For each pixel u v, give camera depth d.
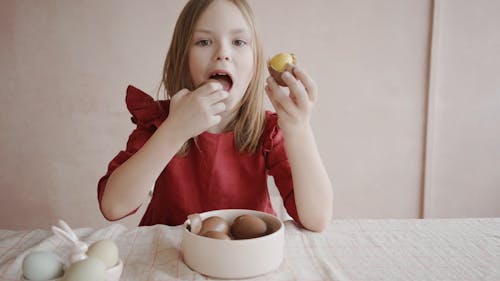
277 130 1.03
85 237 0.78
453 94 2.00
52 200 2.08
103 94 1.99
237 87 0.86
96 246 0.59
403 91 2.01
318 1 1.94
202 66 0.84
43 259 0.56
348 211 2.11
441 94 2.00
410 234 0.80
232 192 1.01
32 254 0.56
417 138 2.05
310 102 0.80
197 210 1.01
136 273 0.64
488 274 0.64
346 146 2.05
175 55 0.97
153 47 1.95
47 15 1.92
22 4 1.91
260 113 1.01
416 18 1.95
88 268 0.53
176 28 0.97
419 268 0.66
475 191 2.08
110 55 1.96
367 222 0.87
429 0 1.94
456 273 0.65
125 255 0.70
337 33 1.96
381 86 2.00
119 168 0.78
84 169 2.05
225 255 0.62
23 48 1.94
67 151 2.04
